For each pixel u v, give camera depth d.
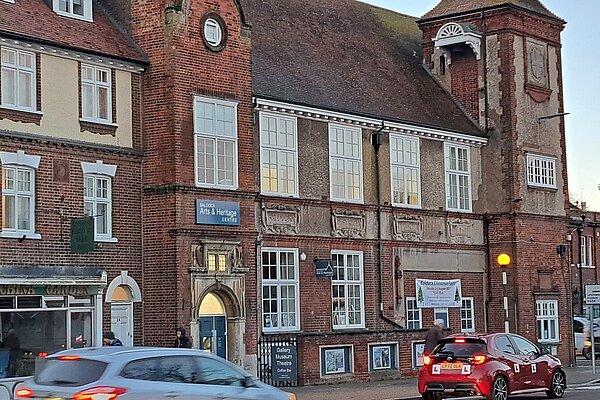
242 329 32.06
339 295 36.84
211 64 31.86
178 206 30.44
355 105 38.28
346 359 34.06
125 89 30.81
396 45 45.72
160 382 17.11
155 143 30.95
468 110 44.44
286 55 38.00
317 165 36.38
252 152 32.91
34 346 26.64
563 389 28.41
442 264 41.25
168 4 31.08
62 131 28.95
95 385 16.44
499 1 44.19
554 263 45.06
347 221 37.28
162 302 30.48
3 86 27.58
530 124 44.44
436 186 41.38
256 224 33.62
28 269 27.45
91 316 28.52
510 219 43.09
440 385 26.17
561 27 46.84
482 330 42.84
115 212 30.23
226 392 17.91
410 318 39.53
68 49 29.05
